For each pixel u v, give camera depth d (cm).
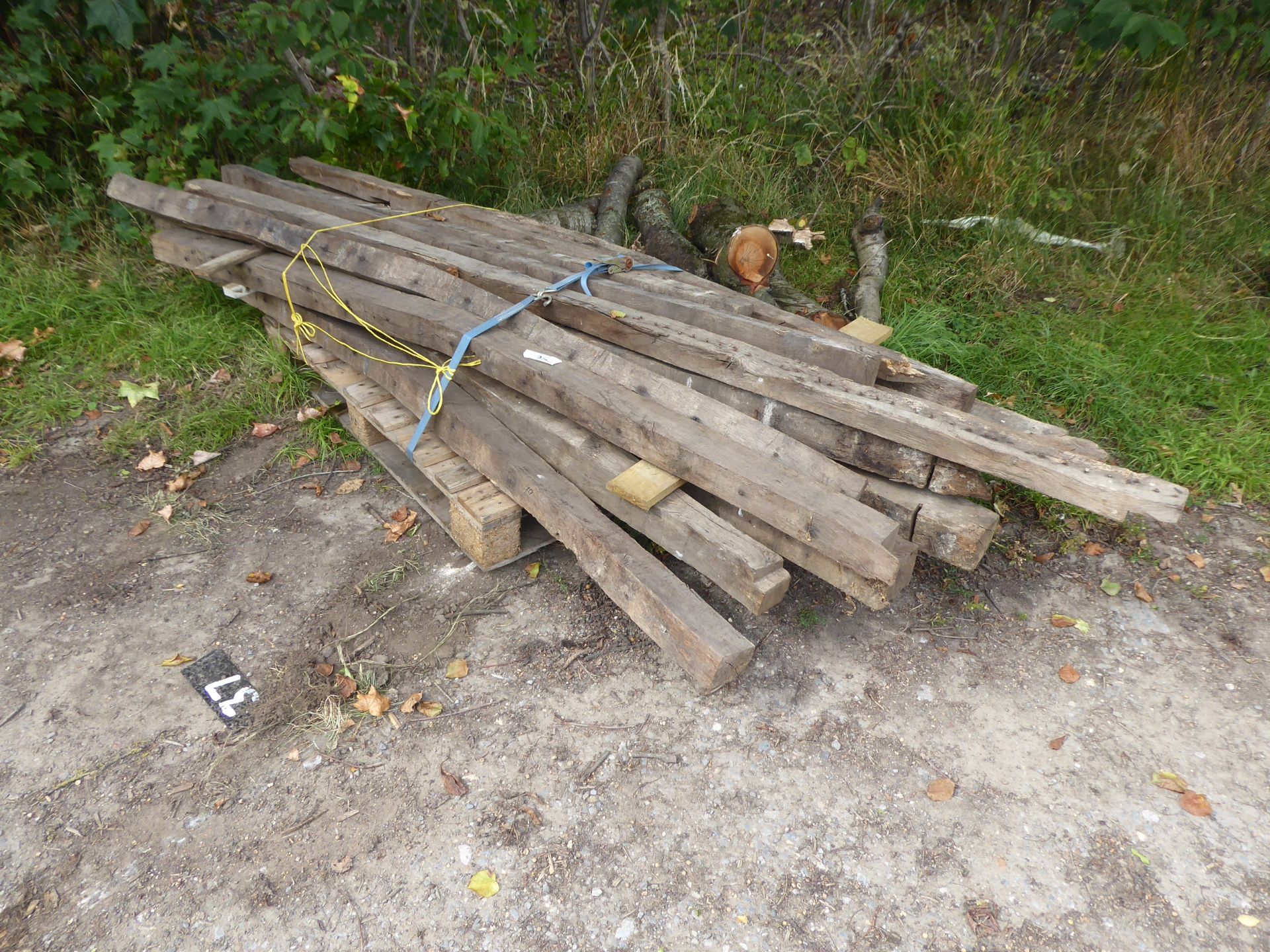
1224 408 398
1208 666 284
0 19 464
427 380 318
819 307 447
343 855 222
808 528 237
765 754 251
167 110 453
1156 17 459
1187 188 536
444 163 509
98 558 314
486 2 552
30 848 222
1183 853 227
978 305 480
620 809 235
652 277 365
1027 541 337
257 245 399
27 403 387
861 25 649
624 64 623
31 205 484
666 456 265
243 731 253
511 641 284
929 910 214
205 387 404
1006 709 268
